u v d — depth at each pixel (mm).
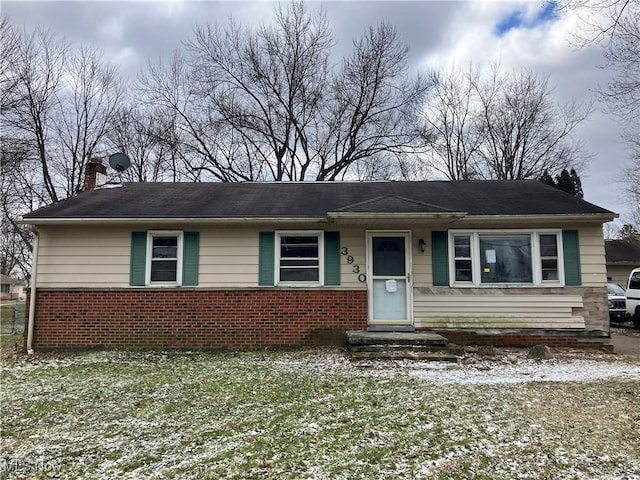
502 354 8672
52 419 5109
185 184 12711
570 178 25750
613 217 9164
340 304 9625
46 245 9688
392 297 9734
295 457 3980
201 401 5727
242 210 9828
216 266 9680
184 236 9727
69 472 3738
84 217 9320
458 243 9812
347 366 7703
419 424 4773
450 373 7176
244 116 24453
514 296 9531
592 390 6109
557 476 3562
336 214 8750
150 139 25062
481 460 3873
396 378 6824
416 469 3715
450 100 27547
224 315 9586
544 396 5809
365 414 5121
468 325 9477
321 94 24984
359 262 9734
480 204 10047
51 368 7805
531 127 26859
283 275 9773
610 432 4508
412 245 9781
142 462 3922
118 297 9586
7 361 8477
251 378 6902
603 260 9492
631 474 3580
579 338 9344
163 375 7164
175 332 9539
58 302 9578
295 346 9508
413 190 11656
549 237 9695
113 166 13180
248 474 3658
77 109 23516
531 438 4355
